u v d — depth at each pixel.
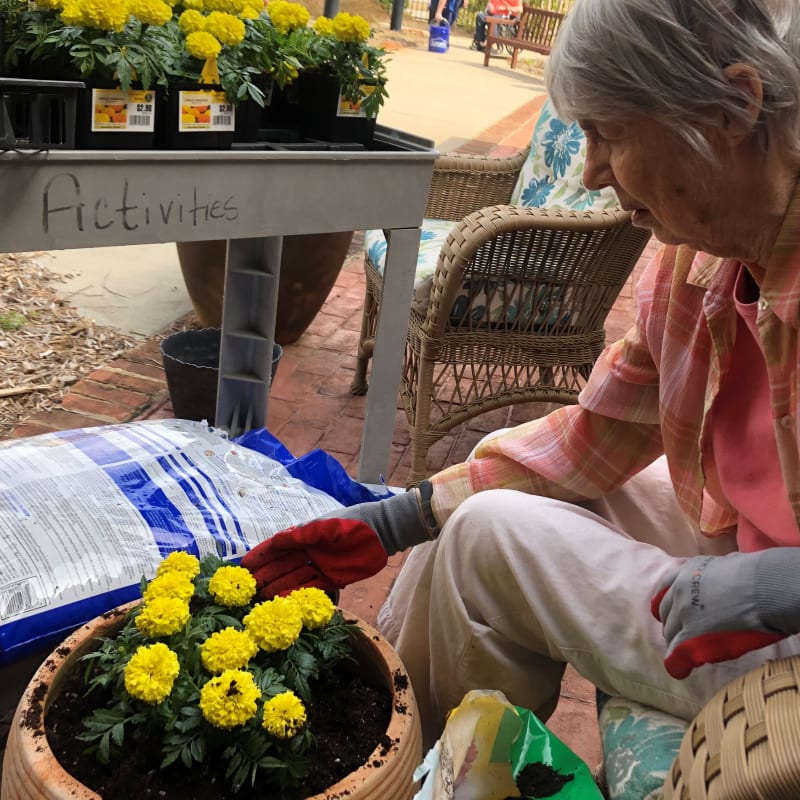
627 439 1.26
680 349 1.12
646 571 1.04
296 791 1.00
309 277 2.80
